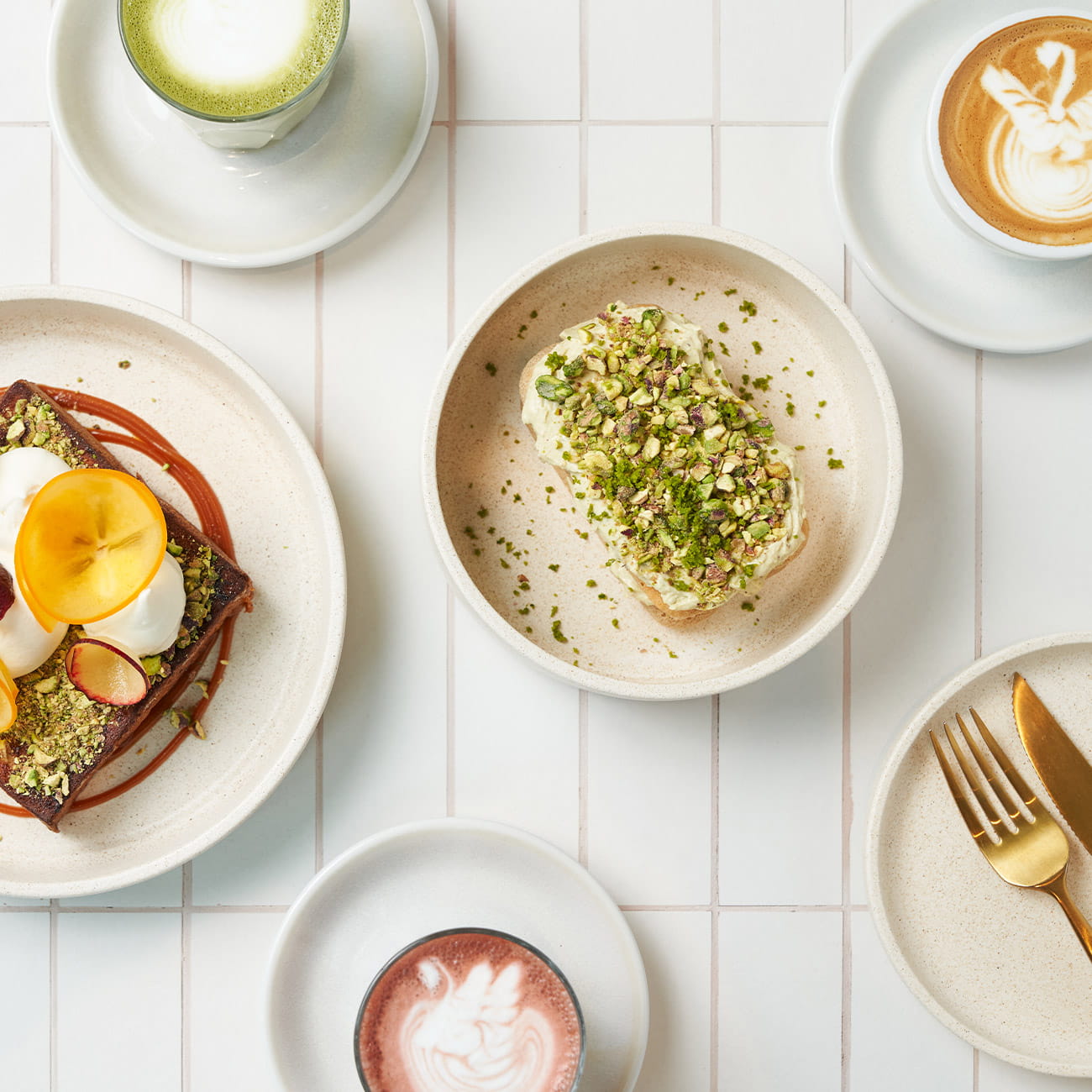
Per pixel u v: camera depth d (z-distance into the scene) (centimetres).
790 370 89
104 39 87
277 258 86
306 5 84
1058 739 88
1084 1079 89
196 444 88
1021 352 87
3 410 85
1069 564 90
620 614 88
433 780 89
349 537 89
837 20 89
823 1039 89
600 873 89
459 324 89
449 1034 84
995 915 89
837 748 90
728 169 89
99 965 88
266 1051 86
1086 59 85
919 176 88
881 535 85
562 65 89
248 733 87
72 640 85
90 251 89
